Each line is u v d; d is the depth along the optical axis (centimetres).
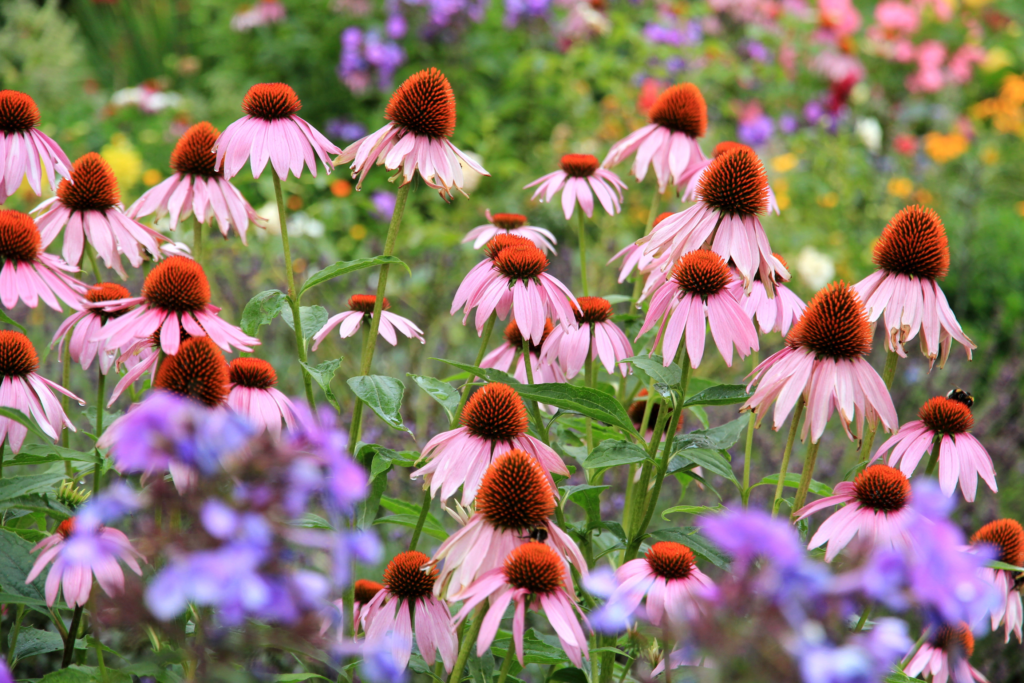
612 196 207
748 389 186
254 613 171
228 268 269
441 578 180
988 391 295
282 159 190
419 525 189
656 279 190
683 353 189
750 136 413
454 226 337
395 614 186
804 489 186
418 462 187
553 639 191
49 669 201
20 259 187
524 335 189
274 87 192
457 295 192
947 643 188
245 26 436
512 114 421
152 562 179
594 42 445
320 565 172
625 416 186
